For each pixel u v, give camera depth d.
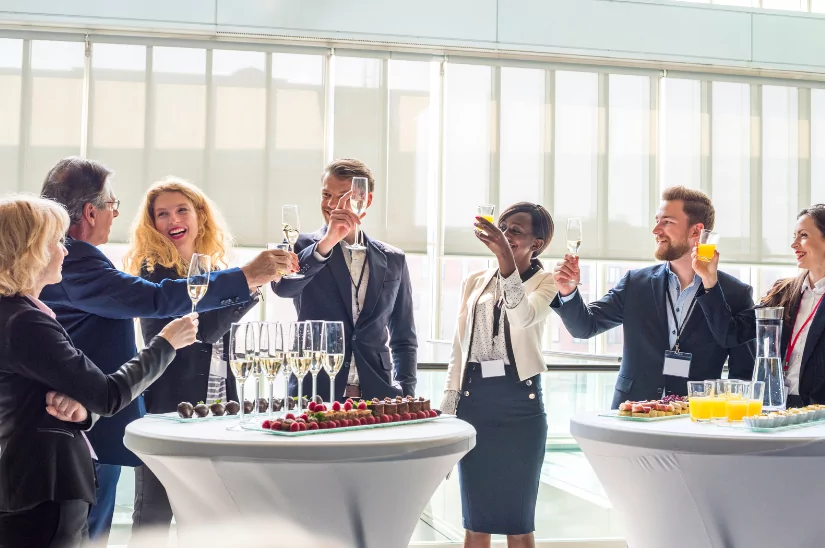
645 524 2.33
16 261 1.82
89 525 2.45
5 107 6.51
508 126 7.22
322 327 2.19
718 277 2.97
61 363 1.81
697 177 7.58
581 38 7.22
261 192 6.82
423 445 1.92
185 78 6.70
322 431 1.99
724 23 7.49
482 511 2.81
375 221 7.00
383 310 2.89
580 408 3.47
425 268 7.15
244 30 6.64
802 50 7.62
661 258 2.95
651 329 2.92
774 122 7.71
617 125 7.42
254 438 1.89
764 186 7.70
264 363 2.14
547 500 3.49
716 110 7.61
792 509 2.12
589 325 2.95
